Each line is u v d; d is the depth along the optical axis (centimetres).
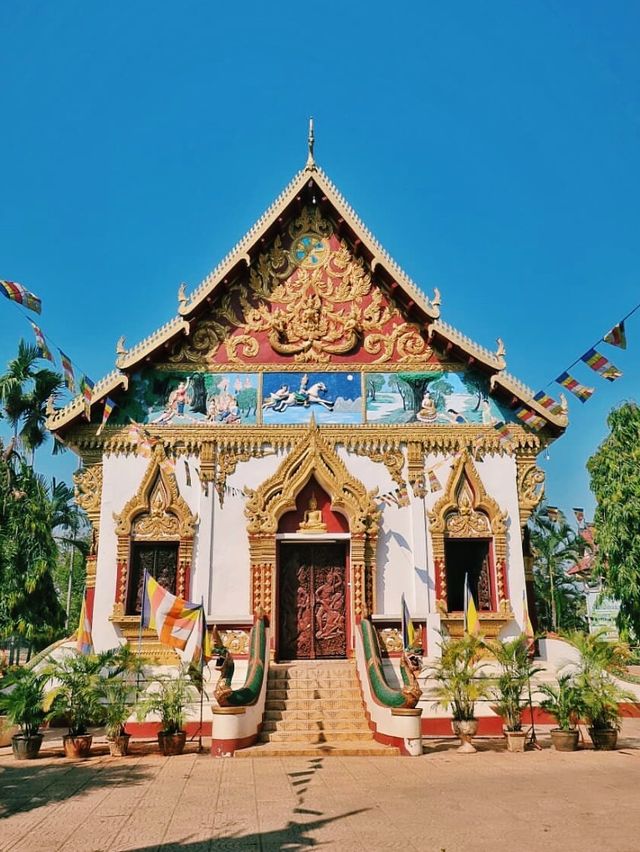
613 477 2948
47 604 2912
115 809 1039
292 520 2112
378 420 2175
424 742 1708
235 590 2028
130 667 1634
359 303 2280
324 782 1222
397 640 1925
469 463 2142
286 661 2003
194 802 1077
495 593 2059
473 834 890
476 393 2208
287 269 2302
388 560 2073
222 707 1530
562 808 1027
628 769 1352
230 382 2189
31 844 866
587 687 1623
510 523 2116
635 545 2852
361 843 853
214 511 2081
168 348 2192
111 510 2069
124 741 1534
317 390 2192
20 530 2877
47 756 1530
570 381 1608
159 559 2072
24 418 3150
